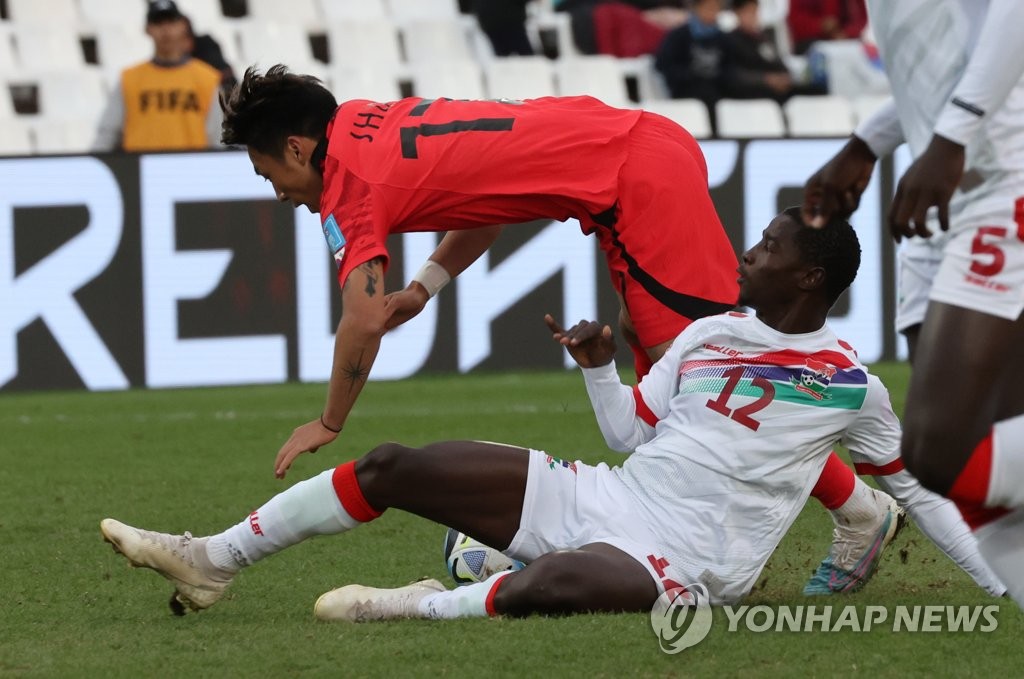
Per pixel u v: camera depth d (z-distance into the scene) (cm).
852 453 1305
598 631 1157
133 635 1221
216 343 3125
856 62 4250
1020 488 998
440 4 4512
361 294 1311
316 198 1434
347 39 4156
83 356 3098
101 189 3081
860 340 3206
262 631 1220
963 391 997
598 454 2252
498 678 1059
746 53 3925
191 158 3098
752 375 1239
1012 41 966
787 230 1223
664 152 1474
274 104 1383
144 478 2120
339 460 2266
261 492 2003
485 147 1420
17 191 3066
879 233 3198
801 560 1531
